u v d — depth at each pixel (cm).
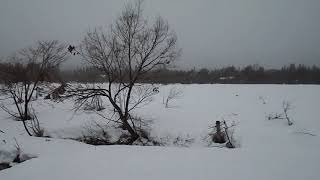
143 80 1568
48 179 683
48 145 1191
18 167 791
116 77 1513
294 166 720
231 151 877
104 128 1633
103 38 1479
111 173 695
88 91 1516
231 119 1741
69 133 1592
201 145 1432
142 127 1619
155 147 957
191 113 1925
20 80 1903
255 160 769
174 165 737
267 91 2994
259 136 1395
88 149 970
